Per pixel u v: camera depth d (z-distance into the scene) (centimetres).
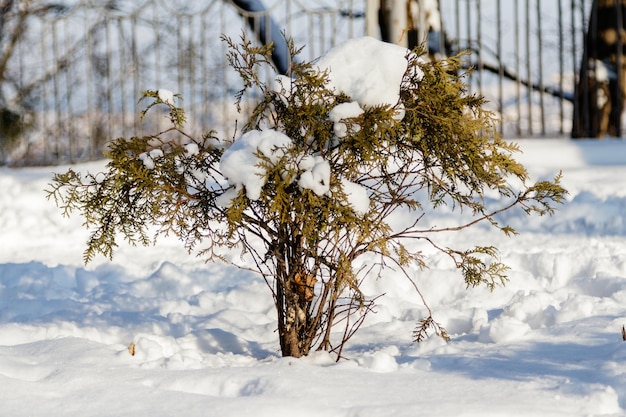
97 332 536
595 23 1464
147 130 2050
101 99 2225
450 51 1725
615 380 371
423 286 660
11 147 1862
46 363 420
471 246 859
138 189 437
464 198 464
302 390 365
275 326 555
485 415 337
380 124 419
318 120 434
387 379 387
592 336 455
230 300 655
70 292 725
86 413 348
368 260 727
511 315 534
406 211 1023
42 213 1173
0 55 2225
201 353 473
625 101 1622
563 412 340
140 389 372
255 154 410
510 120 1426
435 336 478
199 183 452
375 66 441
